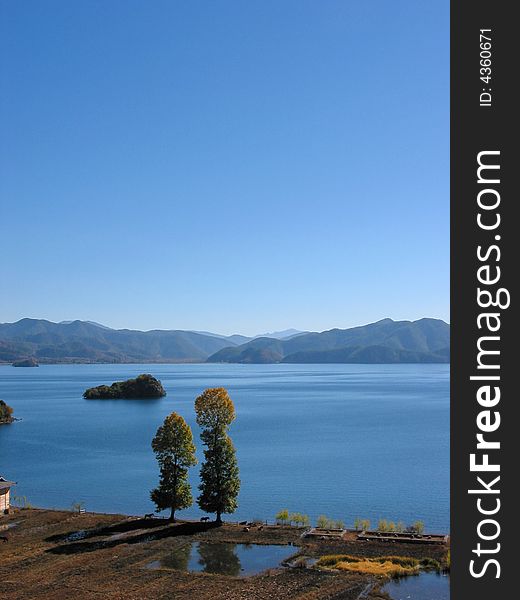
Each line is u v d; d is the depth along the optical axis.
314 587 38.00
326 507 68.19
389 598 36.06
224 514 65.06
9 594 37.38
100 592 37.56
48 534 51.19
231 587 38.22
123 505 70.50
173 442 55.34
